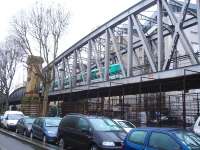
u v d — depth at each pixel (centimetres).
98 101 3681
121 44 3856
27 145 1950
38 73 4378
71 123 1684
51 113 5144
